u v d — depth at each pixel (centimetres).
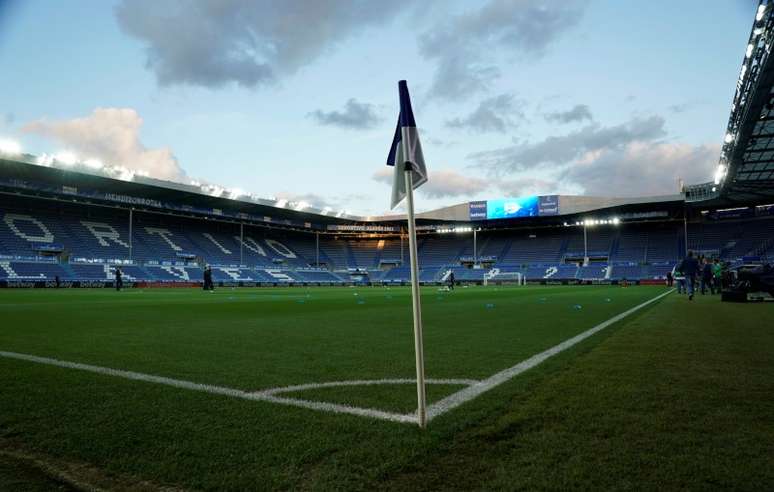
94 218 5147
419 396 278
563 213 6034
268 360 494
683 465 219
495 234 7225
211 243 5981
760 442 247
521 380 390
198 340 654
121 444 253
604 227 6556
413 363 475
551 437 256
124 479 216
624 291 2831
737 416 290
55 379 402
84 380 398
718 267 2383
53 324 878
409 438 256
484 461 226
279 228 6894
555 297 2036
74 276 4269
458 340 645
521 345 594
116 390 364
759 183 3412
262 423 284
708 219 5866
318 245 7081
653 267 5569
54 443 256
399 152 332
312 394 352
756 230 5400
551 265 6203
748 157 2775
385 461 227
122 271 4647
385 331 762
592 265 5906
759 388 360
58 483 216
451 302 1669
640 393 345
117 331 764
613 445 244
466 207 6475
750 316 994
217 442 254
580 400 327
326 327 827
